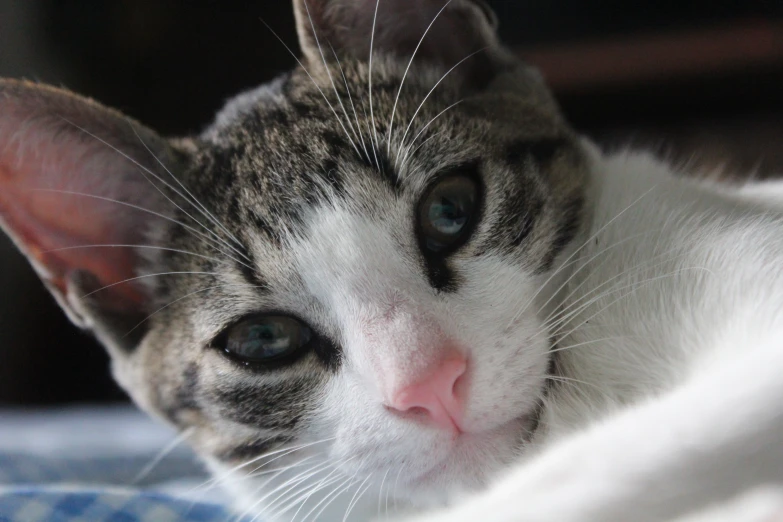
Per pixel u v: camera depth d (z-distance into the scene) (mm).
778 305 174
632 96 461
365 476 195
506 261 200
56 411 384
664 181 215
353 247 195
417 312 190
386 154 202
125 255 224
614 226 207
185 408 217
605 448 155
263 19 398
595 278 203
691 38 431
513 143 212
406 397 183
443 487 191
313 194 200
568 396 194
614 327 194
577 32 448
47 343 422
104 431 323
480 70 227
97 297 225
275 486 212
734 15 428
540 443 190
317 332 199
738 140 427
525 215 204
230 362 205
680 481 150
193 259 210
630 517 150
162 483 294
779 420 151
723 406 153
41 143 209
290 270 198
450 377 185
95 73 436
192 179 216
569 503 152
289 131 211
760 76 438
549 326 199
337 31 225
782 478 151
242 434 210
